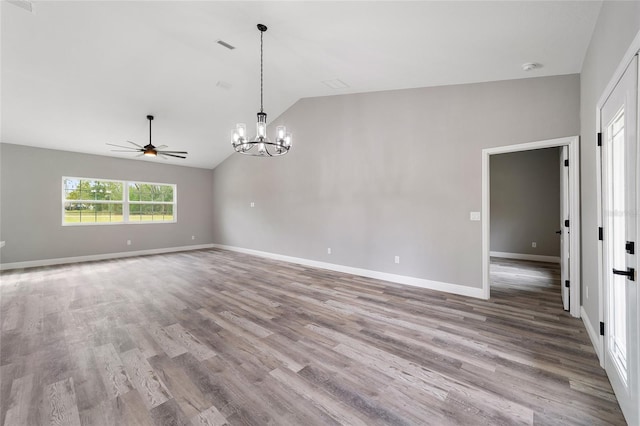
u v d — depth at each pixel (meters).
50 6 3.03
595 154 2.32
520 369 2.09
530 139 3.30
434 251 4.05
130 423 1.57
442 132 3.94
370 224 4.74
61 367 2.13
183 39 3.62
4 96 4.29
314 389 1.87
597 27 2.19
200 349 2.39
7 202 5.60
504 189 6.63
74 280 4.69
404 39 2.78
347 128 5.02
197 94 5.03
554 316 3.07
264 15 2.83
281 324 2.90
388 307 3.37
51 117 4.95
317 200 5.57
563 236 3.29
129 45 3.72
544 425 1.55
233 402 1.75
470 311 3.23
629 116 1.50
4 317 3.11
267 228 6.79
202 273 5.16
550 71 3.08
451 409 1.68
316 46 3.29
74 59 3.80
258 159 6.99
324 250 5.48
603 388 1.87
